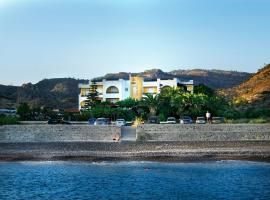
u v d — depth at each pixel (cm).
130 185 5666
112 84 15338
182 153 7844
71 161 7700
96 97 14750
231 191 5250
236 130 8888
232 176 6159
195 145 8288
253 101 16762
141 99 13125
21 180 6069
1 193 5262
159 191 5306
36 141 8994
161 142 8450
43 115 13200
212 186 5547
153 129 8944
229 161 7438
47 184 5784
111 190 5388
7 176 6362
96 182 5875
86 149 8262
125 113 12556
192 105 12375
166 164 7262
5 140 9038
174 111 12338
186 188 5456
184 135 8838
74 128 9038
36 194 5200
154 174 6400
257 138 8788
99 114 12512
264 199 4822
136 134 8956
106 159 7756
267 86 18712
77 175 6397
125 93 15325
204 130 8919
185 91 14188
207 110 12344
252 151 7800
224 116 12175
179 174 6381
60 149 8325
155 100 12475
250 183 5684
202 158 7675
